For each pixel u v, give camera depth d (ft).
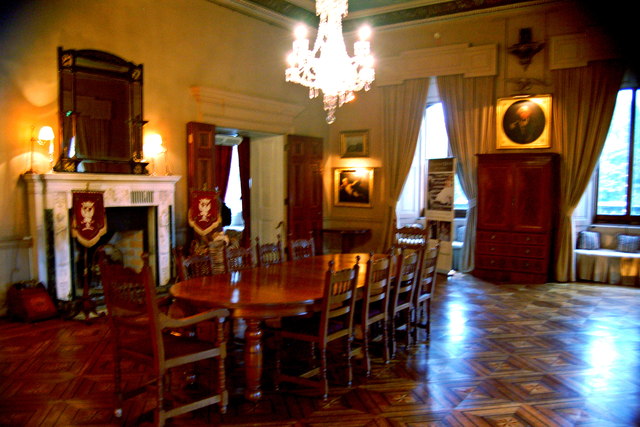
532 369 11.87
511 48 23.40
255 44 24.67
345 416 9.31
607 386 10.85
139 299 8.30
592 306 18.38
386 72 27.09
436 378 11.26
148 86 19.92
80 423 8.96
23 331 14.65
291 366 11.77
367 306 11.22
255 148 27.91
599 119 21.98
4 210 15.89
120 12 18.79
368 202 28.12
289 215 26.35
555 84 22.98
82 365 11.87
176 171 21.15
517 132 23.76
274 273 12.61
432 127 28.60
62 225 16.53
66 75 17.15
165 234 19.80
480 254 24.13
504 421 9.14
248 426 8.90
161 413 8.23
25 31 16.14
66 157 16.83
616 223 25.02
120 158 18.74
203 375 11.50
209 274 12.96
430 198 25.68
